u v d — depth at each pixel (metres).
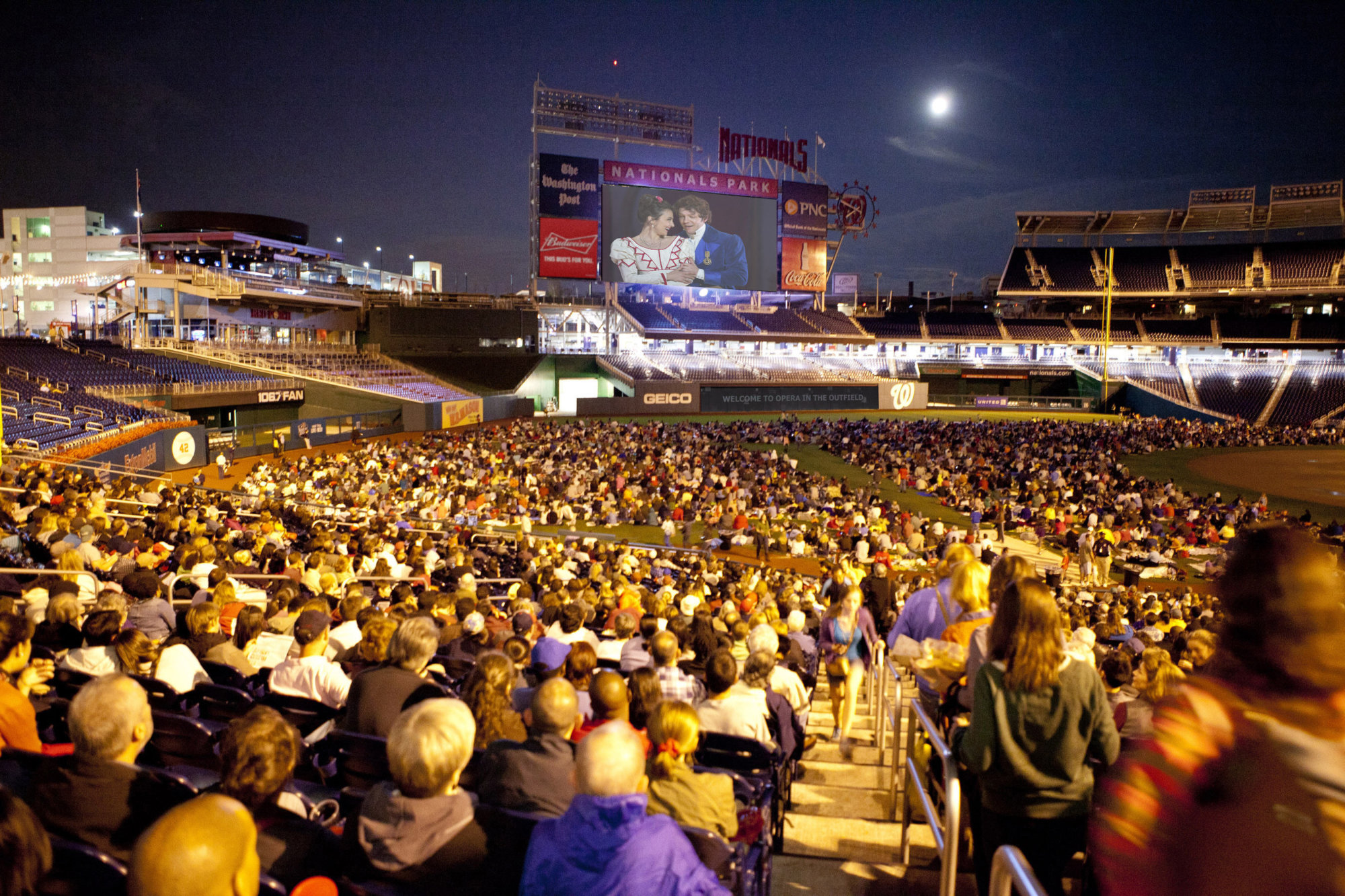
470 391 69.50
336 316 69.44
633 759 2.86
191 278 57.66
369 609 8.16
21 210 84.31
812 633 13.18
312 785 5.10
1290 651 1.59
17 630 4.95
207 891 2.08
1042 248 95.75
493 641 8.13
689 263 70.75
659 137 76.00
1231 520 31.92
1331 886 1.48
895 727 5.76
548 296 79.44
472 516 28.83
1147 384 81.12
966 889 4.68
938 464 43.22
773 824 5.20
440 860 3.03
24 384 35.22
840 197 79.81
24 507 15.42
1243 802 1.58
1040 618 3.12
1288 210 92.12
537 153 70.31
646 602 12.05
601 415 71.81
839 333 84.62
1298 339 84.94
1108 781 2.00
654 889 2.70
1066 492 37.09
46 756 3.73
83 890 2.88
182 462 34.78
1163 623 16.14
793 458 48.44
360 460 36.22
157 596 8.80
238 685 6.28
